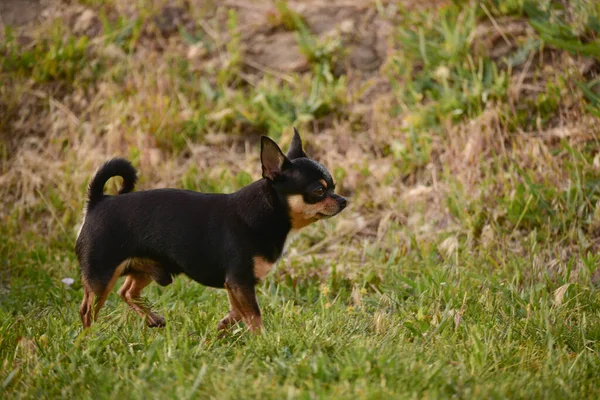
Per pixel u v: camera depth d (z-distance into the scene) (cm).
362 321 1112
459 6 1809
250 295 1033
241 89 1803
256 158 1666
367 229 1512
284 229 1046
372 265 1358
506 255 1359
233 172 1652
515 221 1420
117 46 1881
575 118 1566
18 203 1634
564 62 1650
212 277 1052
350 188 1597
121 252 1057
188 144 1702
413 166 1603
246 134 1733
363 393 796
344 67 1808
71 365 925
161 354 930
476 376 882
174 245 1041
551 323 1077
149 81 1800
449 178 1509
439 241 1417
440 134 1619
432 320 1084
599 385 896
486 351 948
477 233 1427
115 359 949
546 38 1652
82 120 1769
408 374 864
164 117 1712
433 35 1772
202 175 1634
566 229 1391
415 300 1225
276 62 1841
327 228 1516
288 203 1032
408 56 1762
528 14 1741
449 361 937
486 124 1573
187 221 1041
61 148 1733
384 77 1767
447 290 1195
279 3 1888
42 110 1800
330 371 880
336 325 1063
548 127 1580
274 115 1719
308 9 1927
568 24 1700
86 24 1941
